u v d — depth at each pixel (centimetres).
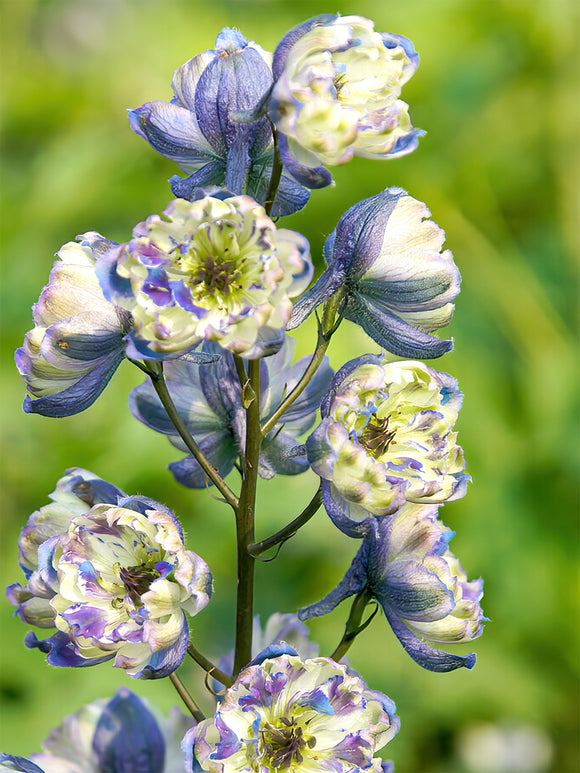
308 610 59
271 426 58
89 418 107
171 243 54
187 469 62
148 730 64
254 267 54
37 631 96
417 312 59
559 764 100
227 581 102
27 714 91
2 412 108
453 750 98
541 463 109
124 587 56
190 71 58
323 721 56
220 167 58
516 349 118
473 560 105
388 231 58
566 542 106
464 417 109
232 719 55
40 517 59
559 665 103
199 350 60
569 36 119
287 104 54
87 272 57
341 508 56
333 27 54
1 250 118
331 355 103
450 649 102
